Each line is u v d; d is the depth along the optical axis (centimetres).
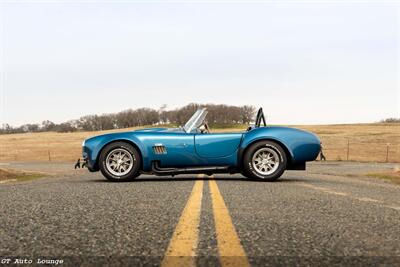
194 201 429
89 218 326
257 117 855
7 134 11756
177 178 877
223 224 302
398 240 261
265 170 779
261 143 778
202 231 278
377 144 6203
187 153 792
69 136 9788
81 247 235
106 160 782
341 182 802
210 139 793
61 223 306
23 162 3741
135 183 704
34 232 275
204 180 783
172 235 265
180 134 798
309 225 306
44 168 2273
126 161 784
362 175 1309
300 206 404
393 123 11344
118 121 9450
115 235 266
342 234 276
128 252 224
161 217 332
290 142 781
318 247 238
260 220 322
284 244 244
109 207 385
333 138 7200
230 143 793
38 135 10644
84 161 802
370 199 478
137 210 367
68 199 446
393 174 1350
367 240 259
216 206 395
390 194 565
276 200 447
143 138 786
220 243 244
